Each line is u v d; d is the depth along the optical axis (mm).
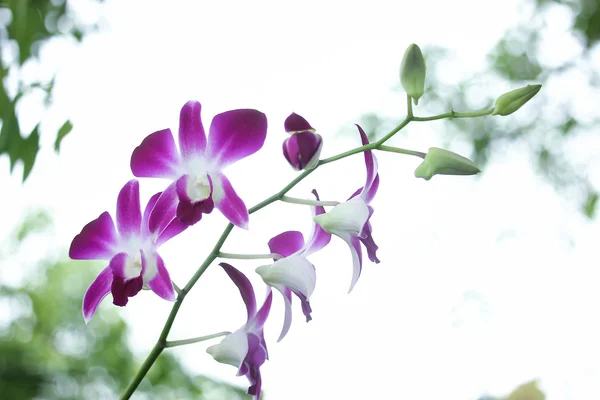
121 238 815
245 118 805
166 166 806
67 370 2438
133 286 808
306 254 832
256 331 818
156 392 2350
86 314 817
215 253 812
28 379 2279
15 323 2691
